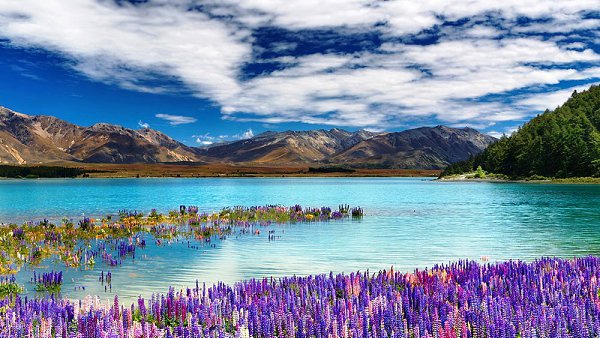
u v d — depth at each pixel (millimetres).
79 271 22266
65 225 39969
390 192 110562
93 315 12398
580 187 121188
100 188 140125
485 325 10891
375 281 15695
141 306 13539
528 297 13273
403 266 23219
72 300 16719
